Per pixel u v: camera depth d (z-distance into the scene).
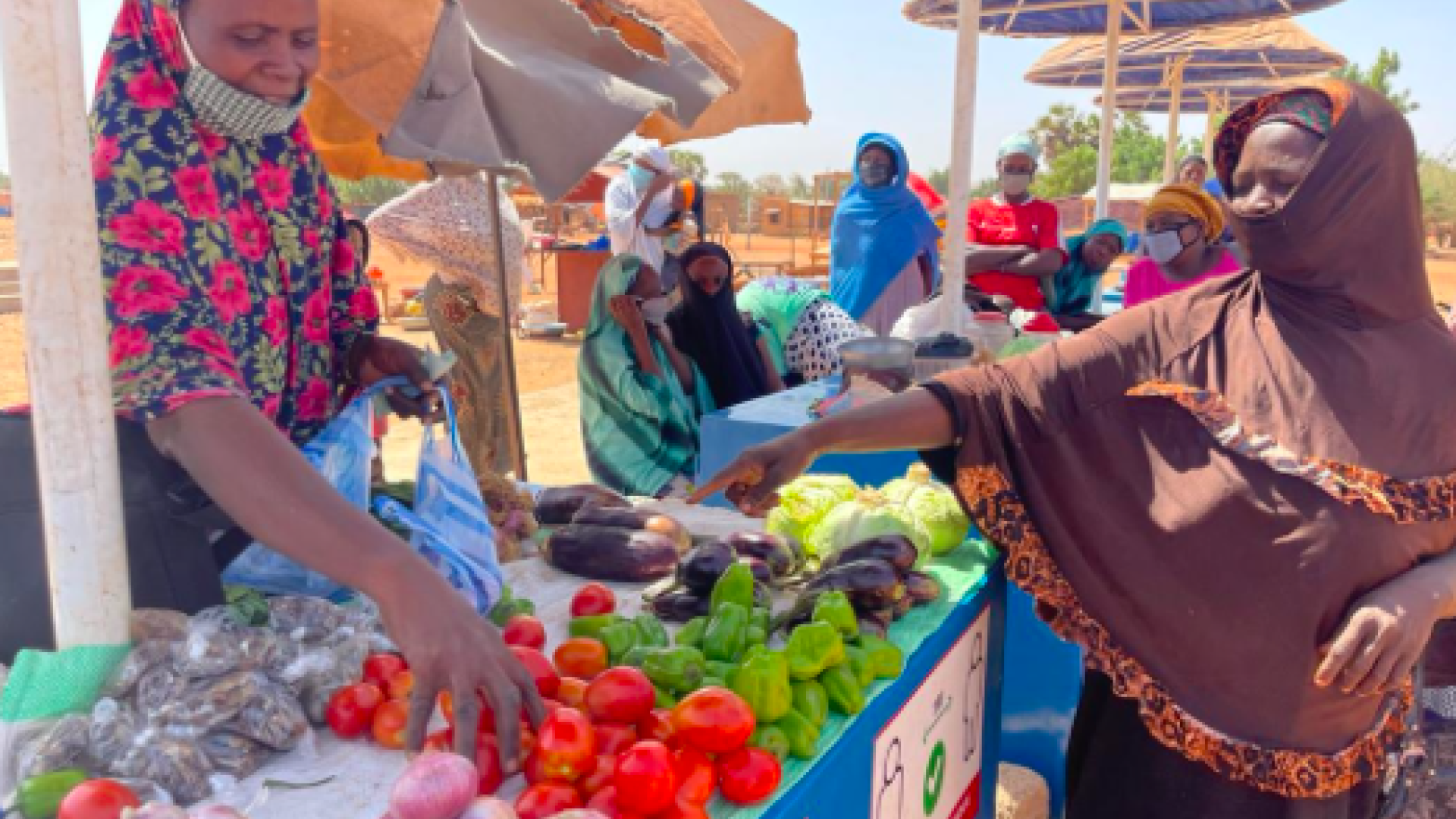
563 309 15.22
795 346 5.30
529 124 2.74
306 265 1.97
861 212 6.63
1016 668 3.34
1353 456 1.96
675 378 4.57
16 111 1.30
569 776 1.34
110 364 1.47
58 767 1.33
